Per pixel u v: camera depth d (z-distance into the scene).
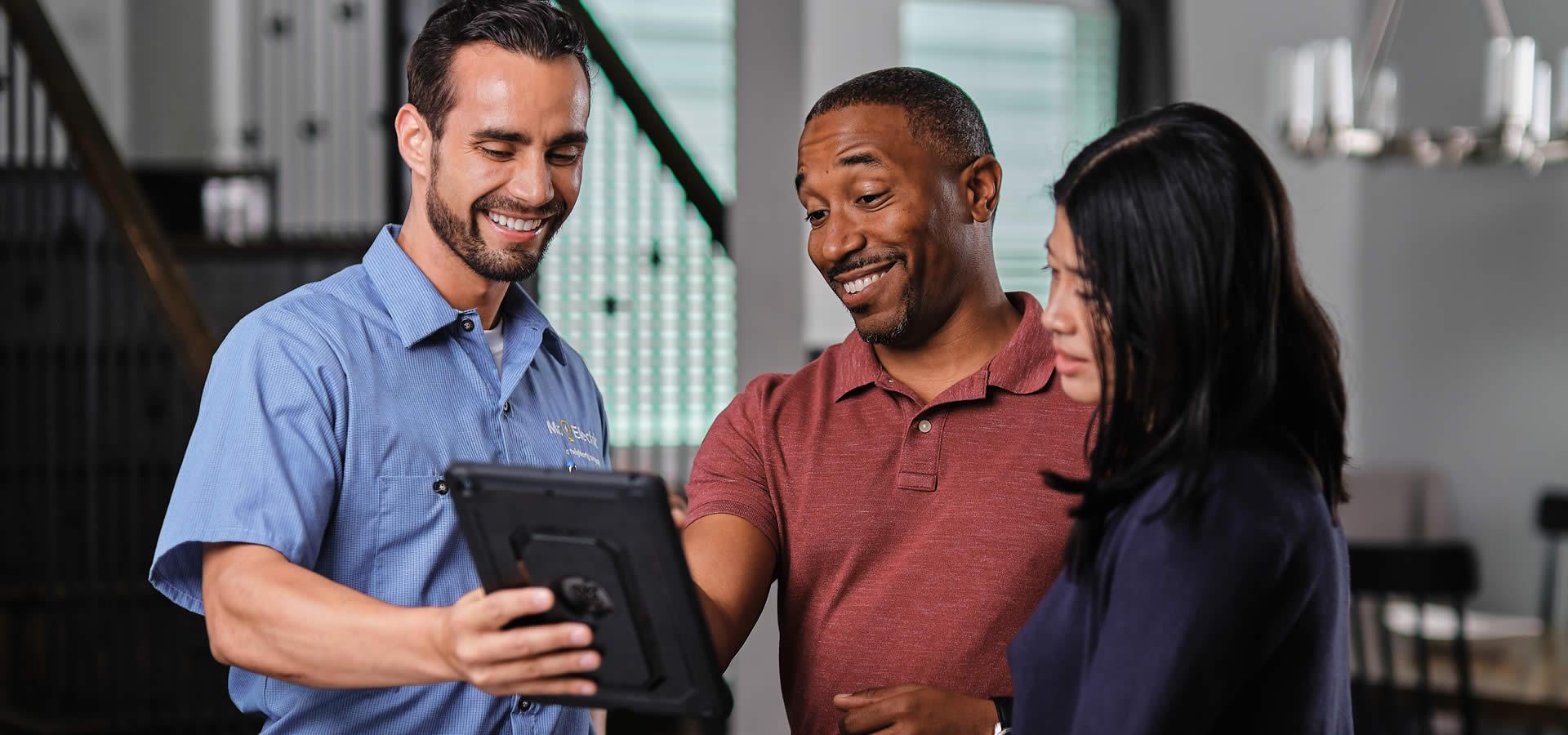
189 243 4.42
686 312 3.86
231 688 1.59
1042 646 1.18
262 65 6.03
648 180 4.27
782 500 1.52
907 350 1.55
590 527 1.04
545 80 1.48
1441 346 5.72
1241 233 1.07
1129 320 1.10
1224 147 1.08
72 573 3.48
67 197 3.62
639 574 1.05
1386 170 6.02
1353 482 5.48
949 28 6.55
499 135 1.47
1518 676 3.07
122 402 3.73
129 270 3.46
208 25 6.03
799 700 1.50
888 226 1.46
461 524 1.09
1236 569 1.03
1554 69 4.85
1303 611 1.06
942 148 1.49
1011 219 6.57
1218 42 6.22
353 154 5.98
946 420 1.49
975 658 1.43
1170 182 1.08
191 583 1.48
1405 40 5.89
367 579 1.51
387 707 1.52
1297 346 1.12
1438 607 4.90
